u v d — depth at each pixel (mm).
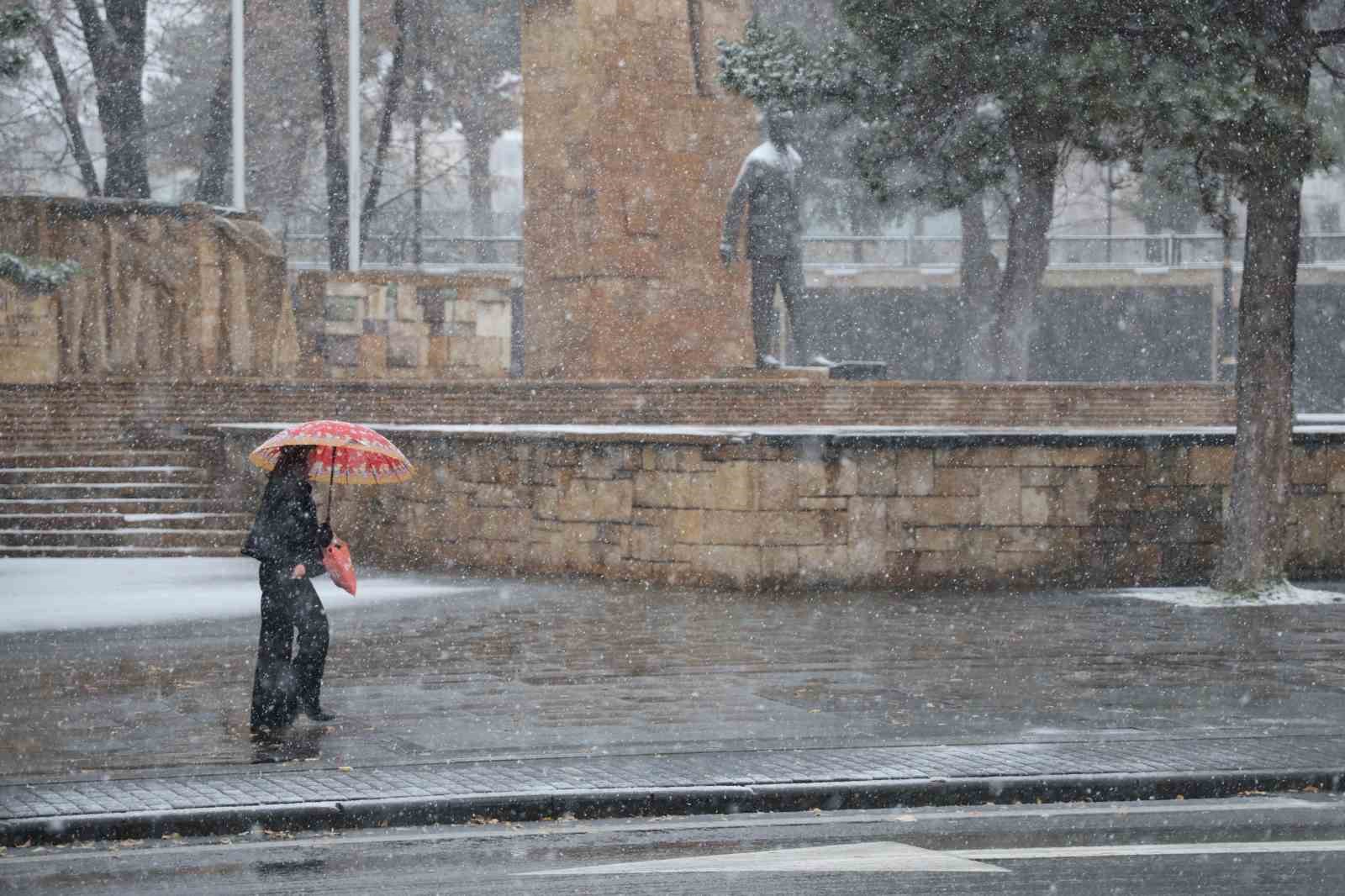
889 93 24109
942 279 69500
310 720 14008
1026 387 35438
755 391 33219
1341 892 9336
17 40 25547
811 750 12859
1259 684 16312
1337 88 24641
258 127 65375
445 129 70500
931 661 17828
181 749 12828
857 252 72750
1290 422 24438
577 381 34812
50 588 25469
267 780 11688
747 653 18312
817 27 51625
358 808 10969
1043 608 23078
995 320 52062
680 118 41094
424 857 10156
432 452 29703
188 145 66750
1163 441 26781
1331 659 18109
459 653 18219
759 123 41906
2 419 36094
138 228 41375
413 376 43625
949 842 10562
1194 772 12141
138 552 30812
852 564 25344
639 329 40625
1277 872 9773
